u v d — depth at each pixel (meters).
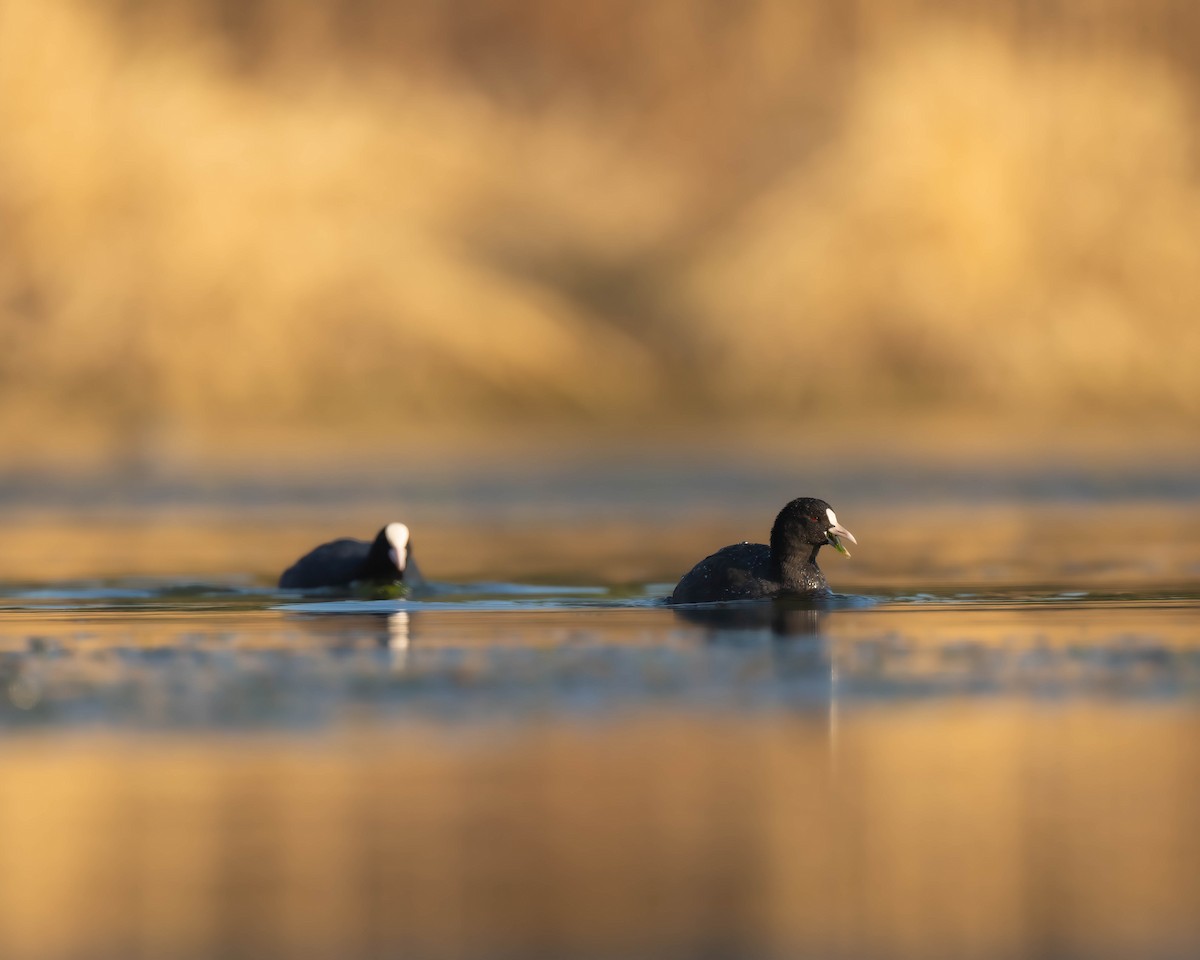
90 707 11.23
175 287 44.28
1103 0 55.62
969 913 7.44
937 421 47.50
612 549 22.62
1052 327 49.31
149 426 42.28
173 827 8.67
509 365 47.66
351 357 45.72
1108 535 23.95
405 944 7.14
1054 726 10.63
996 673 12.27
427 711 11.06
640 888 7.78
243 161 46.09
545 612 15.73
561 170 56.06
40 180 44.12
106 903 7.62
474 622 14.98
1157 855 8.21
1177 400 48.84
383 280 46.44
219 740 10.33
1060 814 8.83
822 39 60.56
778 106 57.69
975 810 8.89
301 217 46.50
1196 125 54.31
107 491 32.91
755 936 7.22
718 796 9.14
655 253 53.88
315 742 10.27
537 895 7.71
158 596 17.50
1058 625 14.53
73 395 43.06
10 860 8.20
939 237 49.78
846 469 36.34
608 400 48.16
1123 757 9.90
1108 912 7.45
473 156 53.12
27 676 12.23
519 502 30.52
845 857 8.19
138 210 44.56
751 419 48.38
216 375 43.94
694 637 13.85
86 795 9.21
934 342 49.12
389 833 8.56
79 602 17.03
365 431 43.91
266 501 31.09
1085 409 48.38
